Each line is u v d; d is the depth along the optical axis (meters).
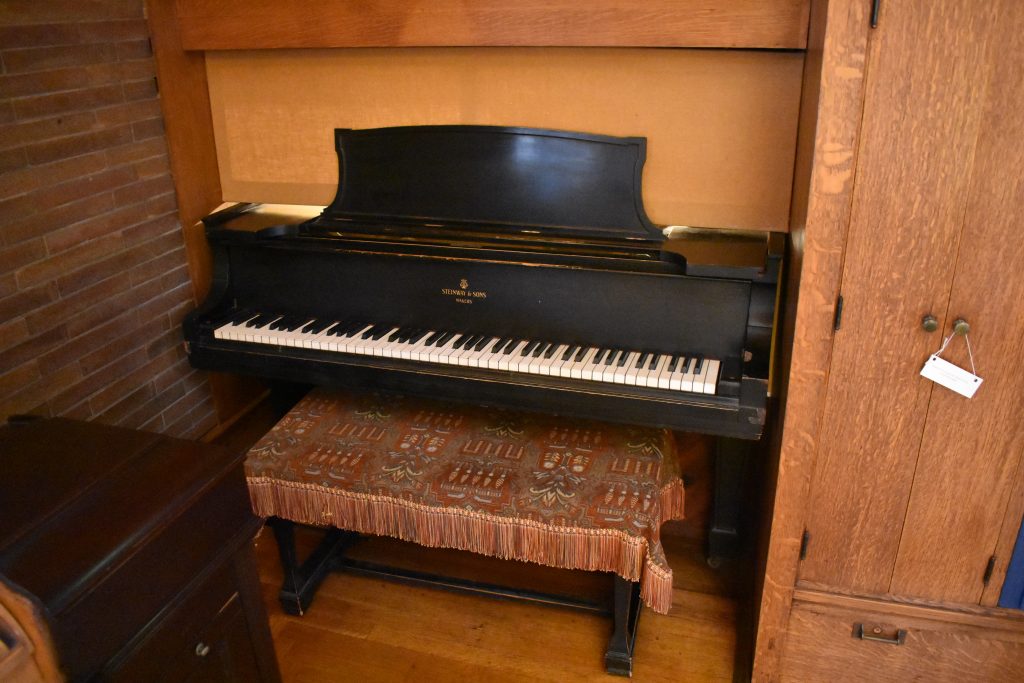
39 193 1.89
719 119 1.94
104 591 1.00
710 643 2.09
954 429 1.57
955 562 1.70
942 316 1.49
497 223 2.07
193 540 1.17
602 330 2.02
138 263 2.20
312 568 2.23
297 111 2.25
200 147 2.33
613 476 1.86
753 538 2.25
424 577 2.20
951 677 1.81
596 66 1.97
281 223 2.23
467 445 1.99
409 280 2.14
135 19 2.10
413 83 2.12
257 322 2.23
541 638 2.10
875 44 1.33
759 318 1.89
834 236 1.47
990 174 1.37
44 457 1.22
